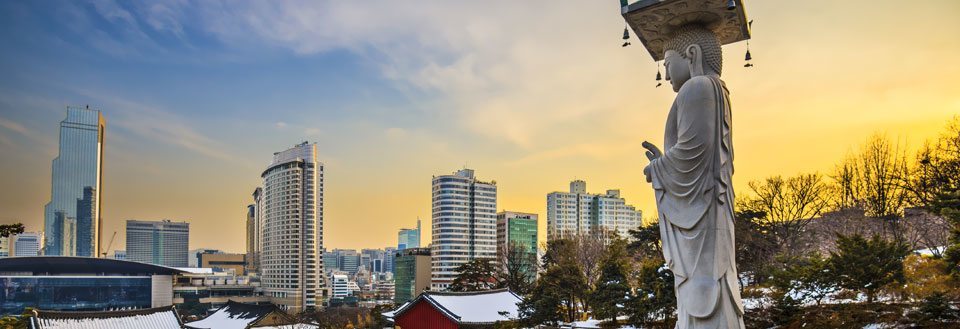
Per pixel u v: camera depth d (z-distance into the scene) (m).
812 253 58.31
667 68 24.83
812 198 76.19
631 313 50.47
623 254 64.38
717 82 23.28
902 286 38.28
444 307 69.06
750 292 51.47
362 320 109.62
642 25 24.80
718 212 22.89
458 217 183.00
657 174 23.86
